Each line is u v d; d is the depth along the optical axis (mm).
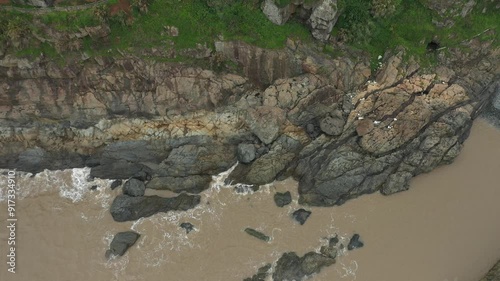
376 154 36781
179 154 36500
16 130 36344
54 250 34562
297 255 34938
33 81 35781
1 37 33594
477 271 34938
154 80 36750
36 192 36844
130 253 34656
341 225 36438
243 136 37281
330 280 34125
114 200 36156
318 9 34969
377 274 34562
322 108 37375
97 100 36750
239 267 34312
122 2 35000
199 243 35281
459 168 39125
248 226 36031
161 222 35906
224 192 37250
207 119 37250
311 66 37000
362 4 37156
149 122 37094
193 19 36469
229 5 36625
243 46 36531
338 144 37000
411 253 35500
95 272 33812
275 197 37156
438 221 36844
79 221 35781
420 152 37250
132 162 36969
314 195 36938
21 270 33625
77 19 34312
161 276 33844
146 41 36156
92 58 35719
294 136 37344
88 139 36875
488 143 40219
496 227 36812
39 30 34219
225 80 37281
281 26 37000
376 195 37625
